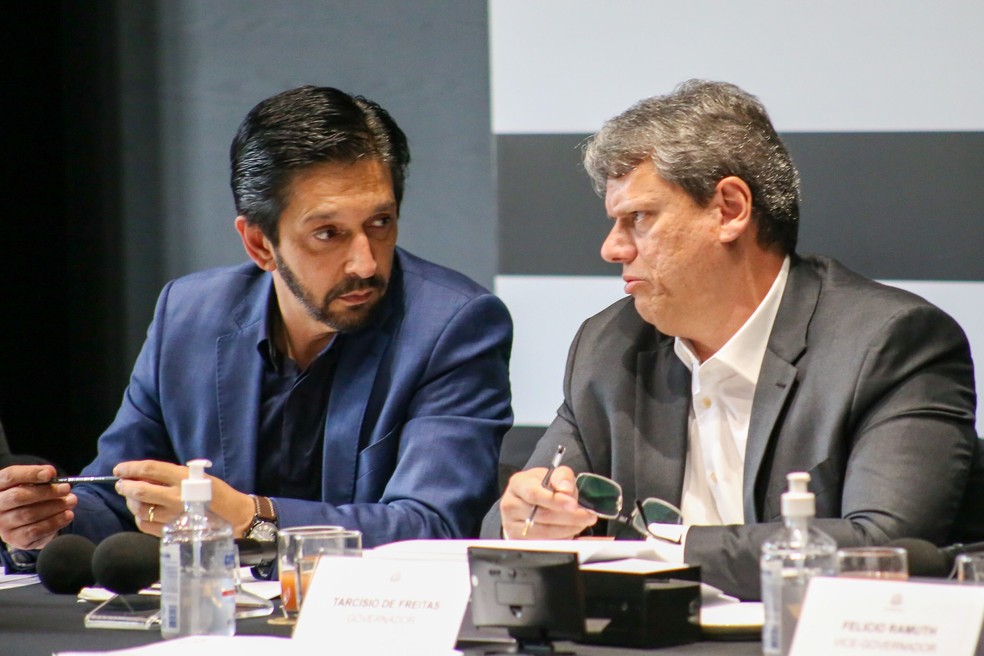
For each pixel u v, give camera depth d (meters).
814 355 7.93
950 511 7.34
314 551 6.15
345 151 8.71
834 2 12.13
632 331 9.02
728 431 8.42
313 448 9.50
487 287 13.87
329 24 14.29
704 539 6.68
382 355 9.42
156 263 14.91
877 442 7.44
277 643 5.45
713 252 8.01
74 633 6.31
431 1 13.98
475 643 5.76
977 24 11.79
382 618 5.47
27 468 8.16
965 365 7.88
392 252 9.35
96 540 9.14
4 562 8.66
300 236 8.78
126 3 14.84
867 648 4.62
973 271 11.86
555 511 7.24
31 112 14.85
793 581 5.15
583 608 5.39
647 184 7.97
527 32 13.05
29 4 14.77
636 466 8.52
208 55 14.66
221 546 6.05
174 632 5.96
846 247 12.16
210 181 14.73
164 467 7.76
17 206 14.84
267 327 9.59
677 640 5.59
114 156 14.95
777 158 8.19
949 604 4.54
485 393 9.43
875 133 12.07
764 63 12.34
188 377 9.73
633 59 12.75
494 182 13.53
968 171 11.85
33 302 14.95
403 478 8.95
